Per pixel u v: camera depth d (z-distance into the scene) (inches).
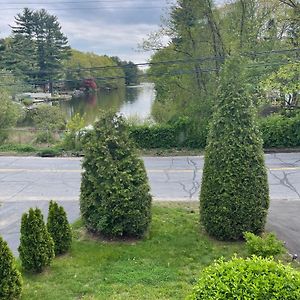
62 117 1101.7
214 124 330.6
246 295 153.7
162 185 537.0
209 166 331.0
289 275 161.0
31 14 2015.3
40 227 279.7
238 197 321.1
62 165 676.1
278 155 704.4
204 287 163.6
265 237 337.1
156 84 995.9
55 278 273.7
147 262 296.7
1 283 236.5
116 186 324.5
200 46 897.5
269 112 920.9
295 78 739.4
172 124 813.2
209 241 331.6
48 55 2016.5
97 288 260.1
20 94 1529.3
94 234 345.1
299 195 475.2
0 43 1996.8
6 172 632.4
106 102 2106.3
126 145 335.9
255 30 879.7
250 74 779.4
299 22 834.8
